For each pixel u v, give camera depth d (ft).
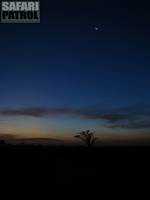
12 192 46.60
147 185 52.42
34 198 42.47
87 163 81.66
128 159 87.86
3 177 59.88
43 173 65.21
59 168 73.10
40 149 108.99
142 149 106.22
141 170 69.62
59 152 104.01
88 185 52.37
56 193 46.32
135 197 43.88
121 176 61.52
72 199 42.29
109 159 87.81
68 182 55.57
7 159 84.74
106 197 43.73
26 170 68.64
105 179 58.44
